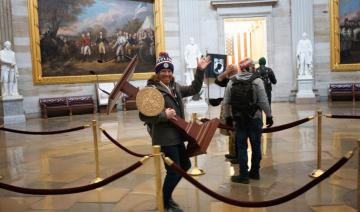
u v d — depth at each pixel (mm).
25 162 7867
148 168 6828
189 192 5371
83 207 4992
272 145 8289
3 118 14688
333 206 4582
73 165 7375
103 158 7832
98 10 17984
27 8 16344
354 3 18484
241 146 5664
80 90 17688
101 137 10453
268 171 6258
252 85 5539
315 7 18828
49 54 16922
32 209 5020
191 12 19188
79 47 17594
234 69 5754
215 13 19531
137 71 18938
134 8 18766
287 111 14617
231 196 5086
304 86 18141
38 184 6164
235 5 19312
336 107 15258
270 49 19375
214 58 17328
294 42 18953
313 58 18797
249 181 5734
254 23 22734
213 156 7492
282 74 19406
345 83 18578
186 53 17812
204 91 17531
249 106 5523
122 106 17969
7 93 14938
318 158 5922
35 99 16703
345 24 18609
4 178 6648
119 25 18469
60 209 4961
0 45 15461
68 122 14281
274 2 19109
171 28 19328
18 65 16250
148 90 4086
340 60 18766
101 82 18062
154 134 4309
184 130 4215
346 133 9250
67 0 17234
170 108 4215
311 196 4965
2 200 5457
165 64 4406
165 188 4367
